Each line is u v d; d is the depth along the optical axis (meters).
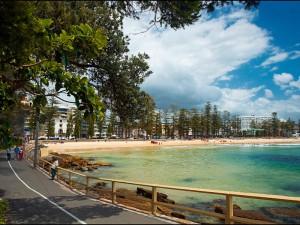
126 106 13.77
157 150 74.19
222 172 29.98
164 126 142.12
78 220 8.34
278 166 36.53
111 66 12.20
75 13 10.66
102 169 32.59
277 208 14.90
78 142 84.62
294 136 186.50
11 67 10.54
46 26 7.77
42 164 25.77
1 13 6.71
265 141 143.62
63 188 15.62
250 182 23.44
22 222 8.27
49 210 9.91
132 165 37.06
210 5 6.41
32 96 11.21
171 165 37.25
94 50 8.12
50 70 9.32
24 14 6.84
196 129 140.12
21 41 7.43
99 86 13.34
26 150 42.91
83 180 24.61
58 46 8.16
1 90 10.03
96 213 9.25
